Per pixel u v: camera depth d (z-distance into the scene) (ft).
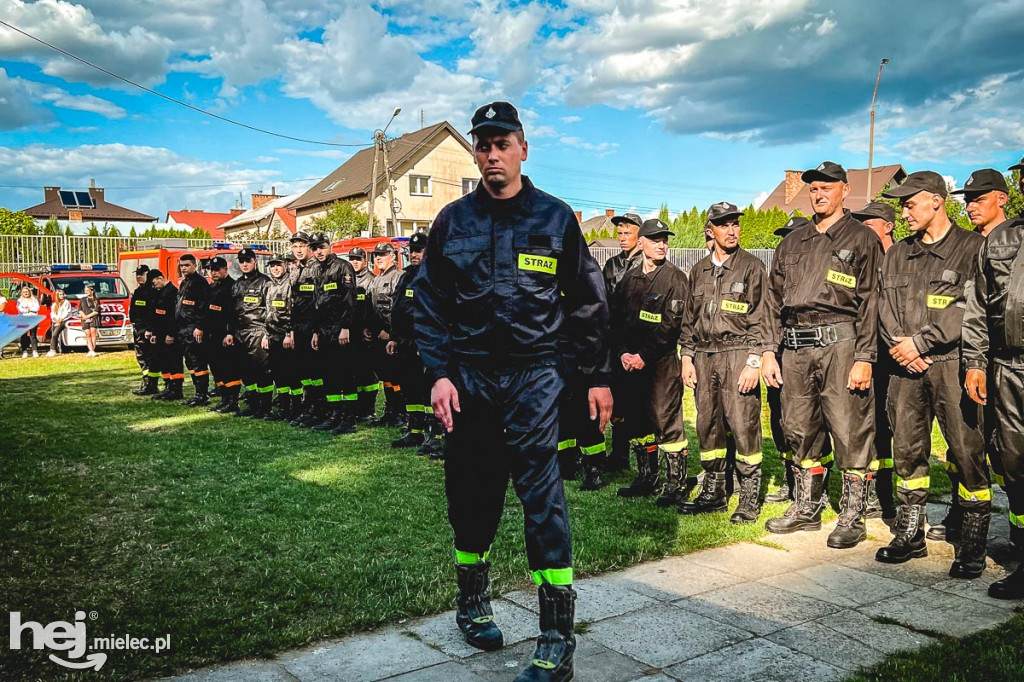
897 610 11.60
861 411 14.88
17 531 15.64
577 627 11.06
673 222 137.80
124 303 58.80
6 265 79.10
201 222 256.11
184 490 18.78
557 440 9.73
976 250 13.41
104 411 31.91
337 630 10.94
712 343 16.57
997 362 12.24
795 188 182.19
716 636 10.69
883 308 14.24
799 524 15.78
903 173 163.22
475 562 10.68
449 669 9.75
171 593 12.50
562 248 9.68
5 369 48.42
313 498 18.10
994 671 9.40
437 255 10.05
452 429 9.76
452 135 142.41
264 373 30.22
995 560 13.94
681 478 17.88
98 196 270.67
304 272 27.50
